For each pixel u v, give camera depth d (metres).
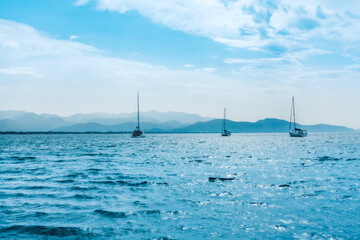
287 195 16.53
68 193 17.69
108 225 11.62
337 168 28.59
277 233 10.55
